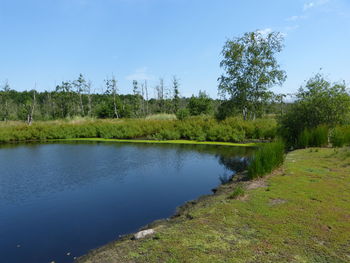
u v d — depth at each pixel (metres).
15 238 4.26
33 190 6.82
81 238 4.21
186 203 5.58
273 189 4.90
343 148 9.22
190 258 2.64
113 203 5.81
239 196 4.60
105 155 11.96
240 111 21.34
